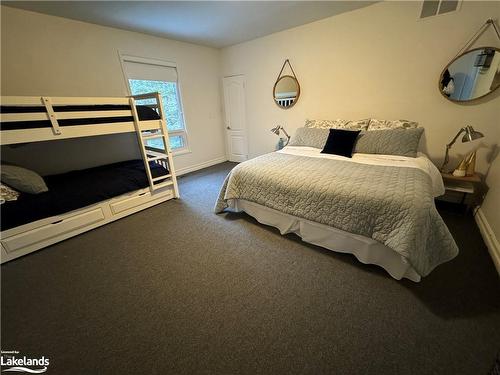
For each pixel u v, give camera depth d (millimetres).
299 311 1369
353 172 1960
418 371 1032
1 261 1918
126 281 1686
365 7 2730
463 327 1220
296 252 1923
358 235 1675
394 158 2309
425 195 1478
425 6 2398
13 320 1401
